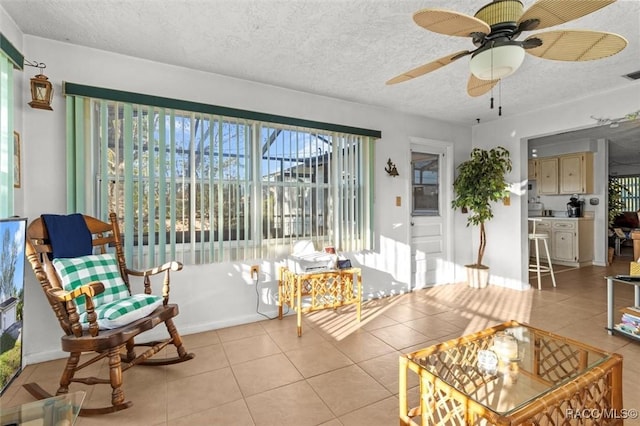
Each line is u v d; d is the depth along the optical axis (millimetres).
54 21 2082
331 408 1747
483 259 4641
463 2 1889
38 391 1878
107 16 2029
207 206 2830
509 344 1658
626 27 2162
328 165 3451
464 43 2371
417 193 4324
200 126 2791
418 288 4293
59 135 2348
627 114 3178
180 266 2180
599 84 3148
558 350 1652
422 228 4355
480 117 4289
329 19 2068
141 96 2535
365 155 3695
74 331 1746
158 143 2635
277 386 1960
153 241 2609
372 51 2492
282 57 2584
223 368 2178
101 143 2428
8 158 1915
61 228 2070
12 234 1753
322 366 2197
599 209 5746
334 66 2746
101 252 2373
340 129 3490
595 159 5793
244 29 2180
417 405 1757
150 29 2178
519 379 1601
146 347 2533
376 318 3127
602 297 3781
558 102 3682
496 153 4086
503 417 1068
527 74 2902
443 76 2959
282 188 3189
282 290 3062
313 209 3355
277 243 3164
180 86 2738
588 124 3480
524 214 4184
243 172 2986
